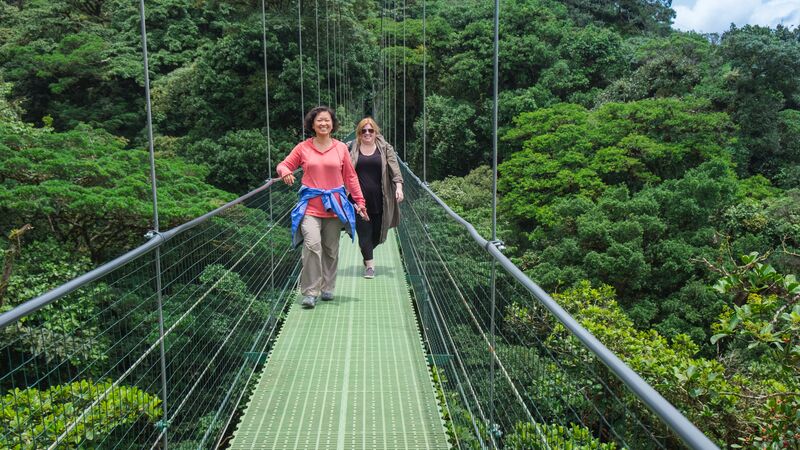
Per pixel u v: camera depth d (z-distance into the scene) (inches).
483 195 943.7
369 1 1148.5
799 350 145.8
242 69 892.6
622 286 624.7
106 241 473.1
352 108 990.4
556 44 1288.1
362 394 138.2
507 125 1143.0
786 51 1043.9
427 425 124.7
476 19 1360.7
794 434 145.9
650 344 286.0
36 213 433.7
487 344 97.0
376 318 187.9
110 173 491.8
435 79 1323.8
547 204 869.2
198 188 553.9
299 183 267.4
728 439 190.1
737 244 657.0
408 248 263.3
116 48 979.3
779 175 1015.0
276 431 122.2
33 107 969.5
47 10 1032.8
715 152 909.2
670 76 1101.7
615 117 976.3
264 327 162.7
